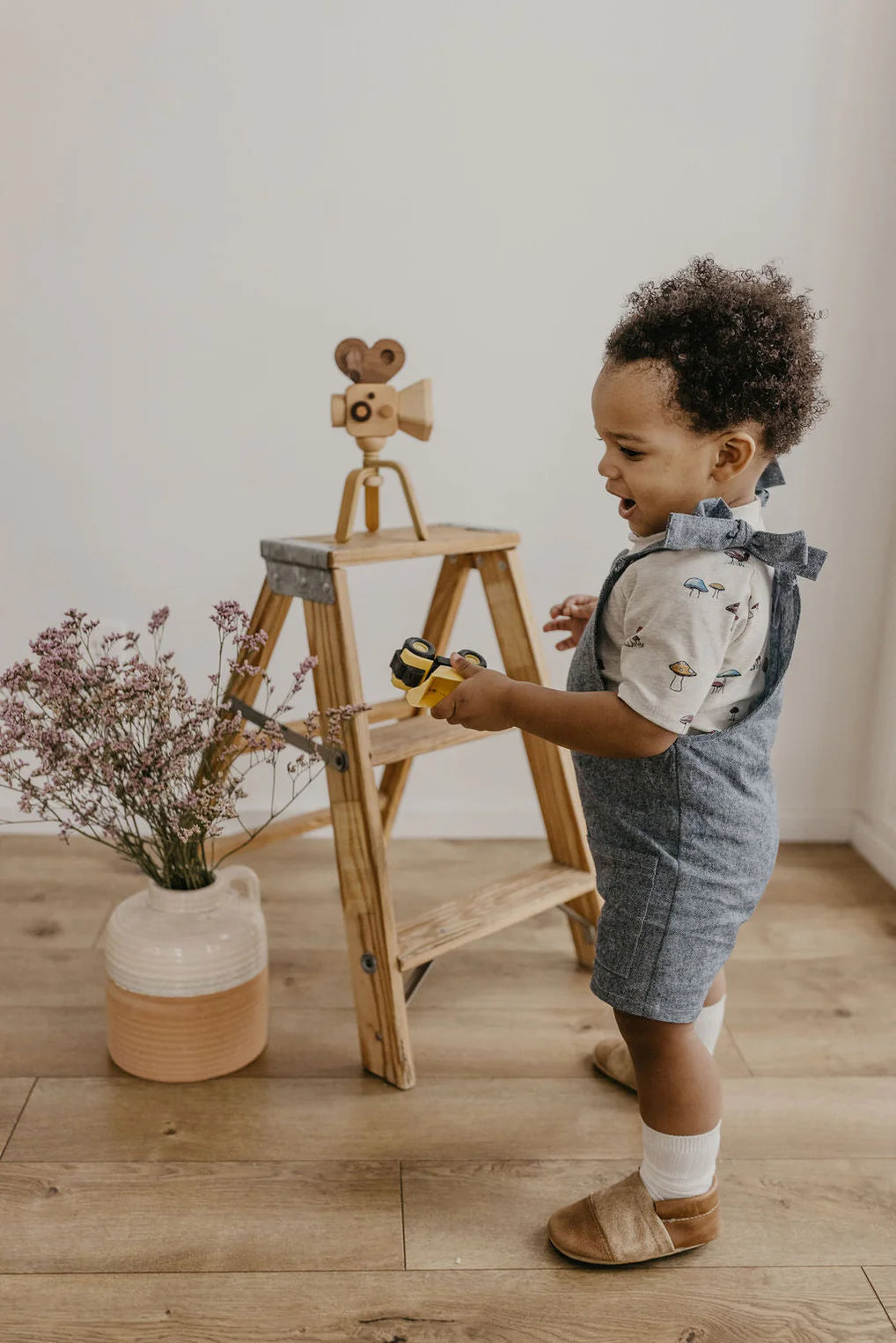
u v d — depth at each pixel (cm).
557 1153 127
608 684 108
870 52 184
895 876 199
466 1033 150
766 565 105
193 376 192
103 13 176
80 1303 104
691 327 97
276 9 178
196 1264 109
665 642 98
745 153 188
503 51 183
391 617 205
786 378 98
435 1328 103
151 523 197
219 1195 118
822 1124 133
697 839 106
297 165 184
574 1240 111
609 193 189
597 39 183
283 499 198
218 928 136
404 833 216
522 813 216
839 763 217
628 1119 133
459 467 199
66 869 194
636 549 106
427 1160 125
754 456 103
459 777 214
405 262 190
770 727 110
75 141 181
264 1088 136
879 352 195
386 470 198
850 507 203
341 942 174
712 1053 141
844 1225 117
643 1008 108
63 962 163
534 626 156
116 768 127
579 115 186
